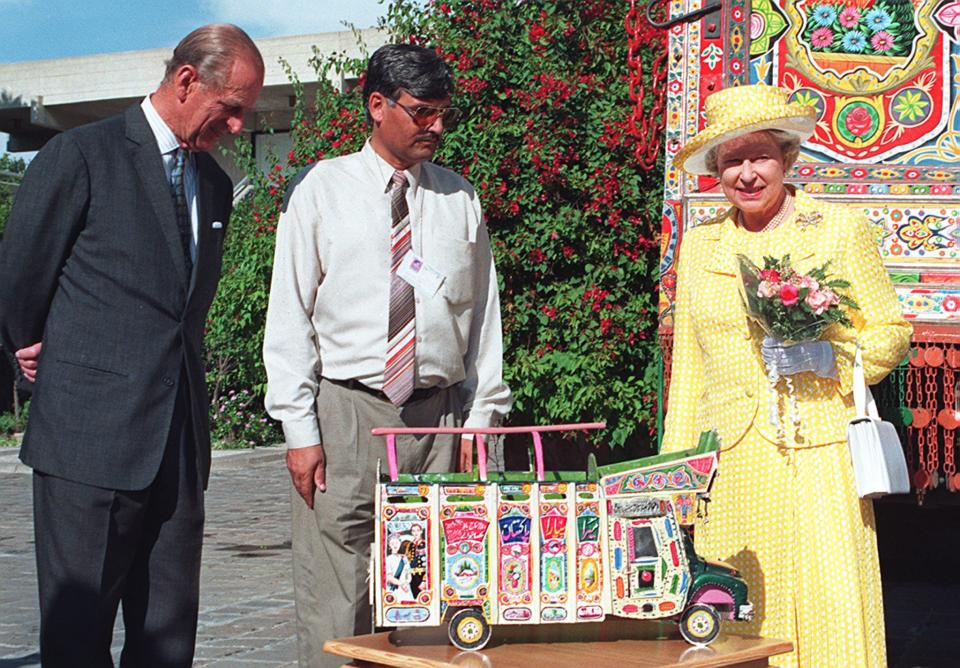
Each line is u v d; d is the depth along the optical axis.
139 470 3.52
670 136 5.10
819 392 3.60
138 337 3.54
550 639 3.10
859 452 3.48
